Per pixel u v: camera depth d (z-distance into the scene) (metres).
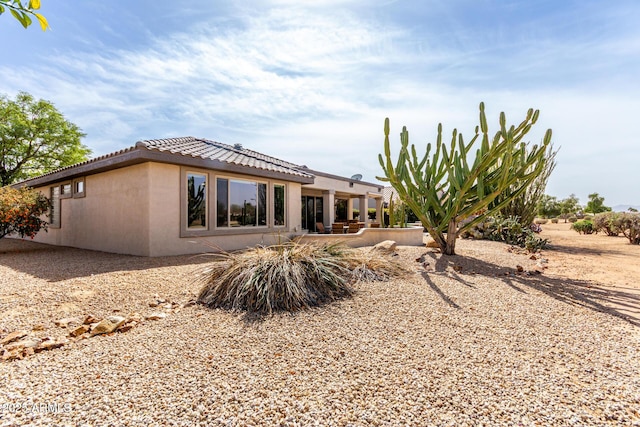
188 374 2.69
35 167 25.73
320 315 4.19
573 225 20.95
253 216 11.91
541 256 9.89
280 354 3.08
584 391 2.48
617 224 15.59
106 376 2.65
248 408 2.23
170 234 9.45
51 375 2.67
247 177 11.68
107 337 3.54
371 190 23.44
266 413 2.17
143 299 4.92
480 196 8.01
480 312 4.34
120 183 10.12
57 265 7.75
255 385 2.52
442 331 3.68
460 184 8.51
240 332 3.63
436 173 9.05
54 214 14.20
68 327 3.89
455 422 2.09
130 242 9.70
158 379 2.60
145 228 9.16
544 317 4.19
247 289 4.62
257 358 2.99
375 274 6.11
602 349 3.25
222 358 2.99
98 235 11.12
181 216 9.65
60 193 13.68
